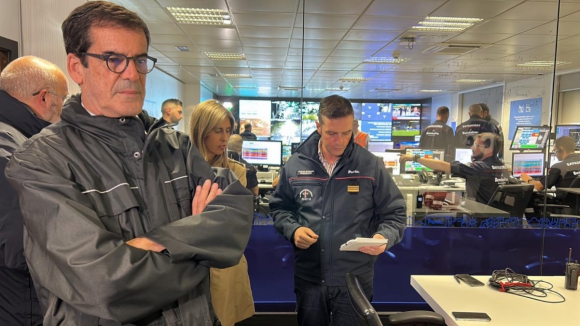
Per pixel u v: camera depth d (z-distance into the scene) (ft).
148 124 2.71
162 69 15.52
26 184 1.98
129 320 1.90
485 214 9.79
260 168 13.25
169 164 2.62
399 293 9.11
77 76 2.29
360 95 18.63
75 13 2.23
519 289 5.15
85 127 2.26
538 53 12.57
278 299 8.92
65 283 1.90
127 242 2.04
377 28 13.28
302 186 5.29
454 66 14.79
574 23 11.62
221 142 5.24
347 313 5.02
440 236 9.33
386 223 5.17
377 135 16.31
